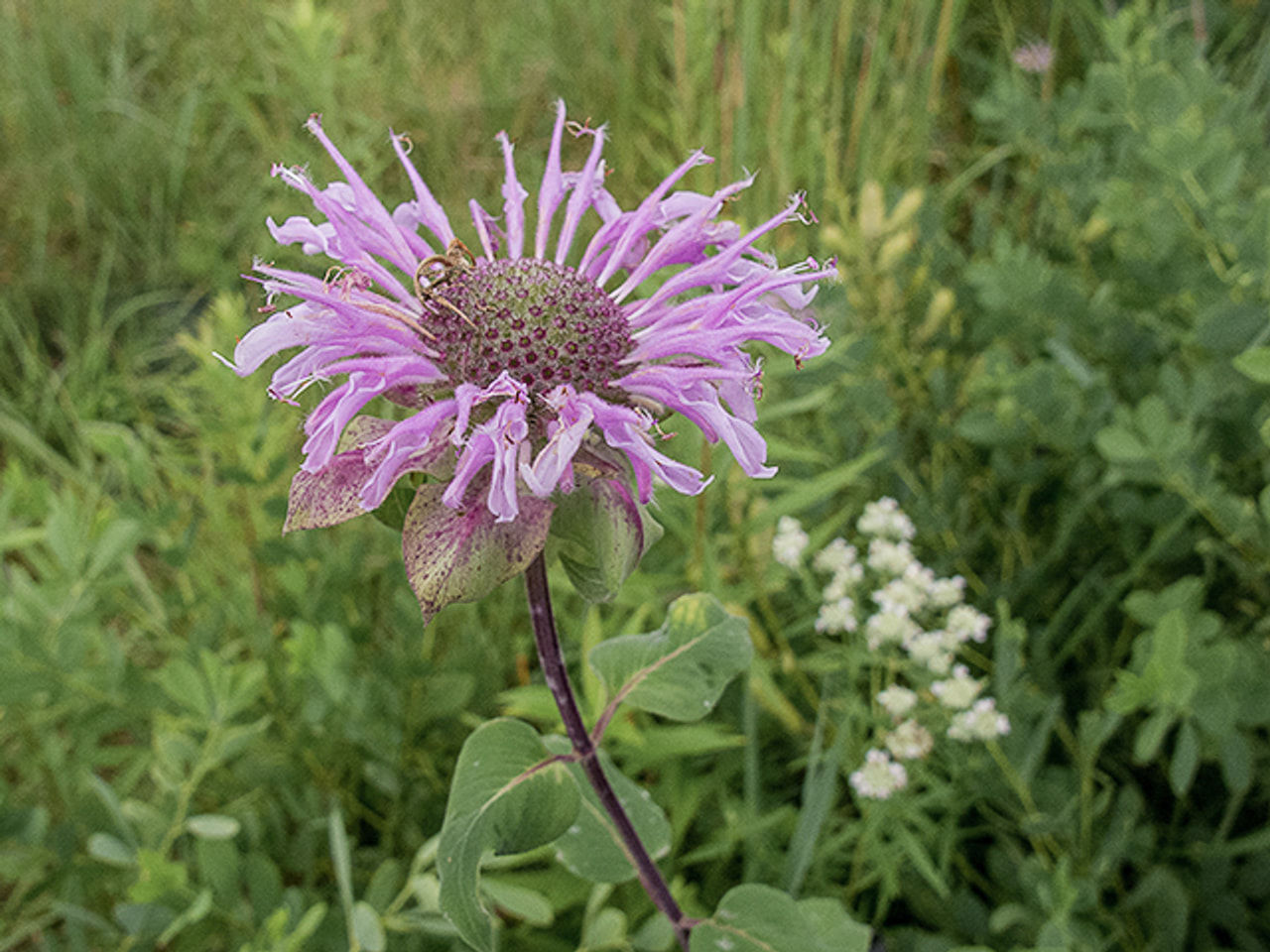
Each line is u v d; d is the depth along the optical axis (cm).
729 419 9
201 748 17
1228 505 17
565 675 11
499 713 19
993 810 18
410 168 11
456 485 9
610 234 11
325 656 17
